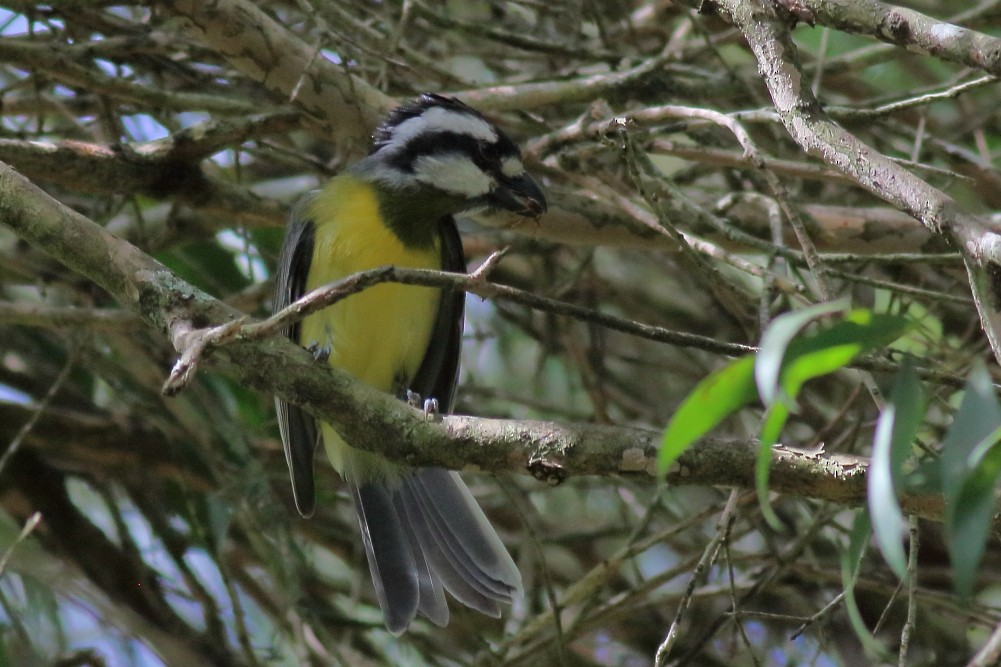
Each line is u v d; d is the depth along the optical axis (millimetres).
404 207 9195
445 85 10148
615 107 10266
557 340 12234
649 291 12961
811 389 11641
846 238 10258
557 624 8773
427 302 9359
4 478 11102
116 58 9938
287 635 10492
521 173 9312
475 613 11586
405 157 9227
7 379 11727
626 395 12531
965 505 3775
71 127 10859
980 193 10281
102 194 9984
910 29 5961
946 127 12414
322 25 8414
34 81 9766
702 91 10188
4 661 9852
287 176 12594
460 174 9164
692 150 9086
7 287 12211
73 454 11359
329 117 9516
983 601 10773
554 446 6031
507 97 9750
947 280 10797
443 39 11109
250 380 6328
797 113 5984
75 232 6504
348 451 9000
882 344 4121
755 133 10812
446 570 8453
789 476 5770
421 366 9695
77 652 9781
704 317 12719
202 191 9758
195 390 11094
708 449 5844
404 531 8742
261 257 11578
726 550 7543
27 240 6551
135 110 10703
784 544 11055
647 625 11695
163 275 6449
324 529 11891
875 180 5617
